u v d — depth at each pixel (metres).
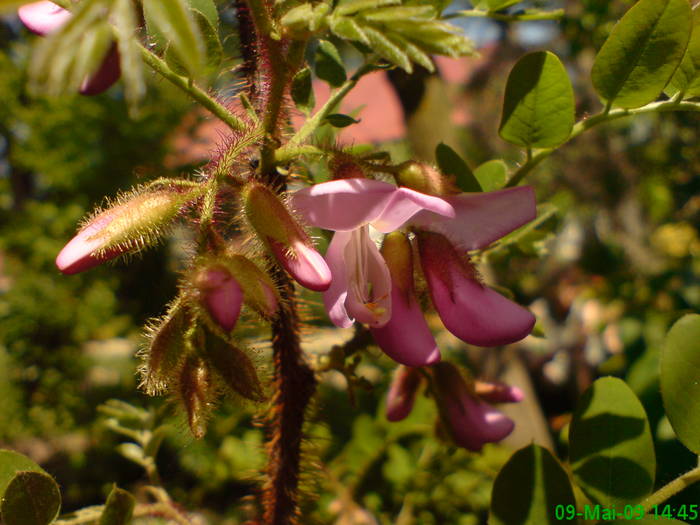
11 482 0.09
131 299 0.44
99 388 0.45
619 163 0.47
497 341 0.10
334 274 0.10
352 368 0.13
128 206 0.10
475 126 0.65
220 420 0.27
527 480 0.11
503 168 0.14
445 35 0.08
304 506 0.14
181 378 0.09
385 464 0.23
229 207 0.11
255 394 0.09
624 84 0.11
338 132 0.16
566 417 0.30
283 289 0.12
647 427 0.11
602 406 0.11
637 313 0.29
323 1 0.08
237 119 0.11
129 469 0.42
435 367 0.14
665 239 0.43
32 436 0.43
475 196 0.10
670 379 0.10
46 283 0.43
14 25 0.45
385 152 0.11
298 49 0.09
